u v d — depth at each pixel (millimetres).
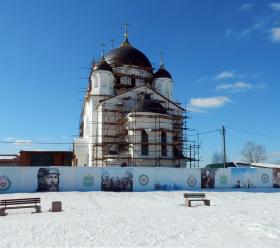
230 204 24859
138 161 46500
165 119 48375
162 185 40062
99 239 11992
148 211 20203
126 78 59250
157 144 47125
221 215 17703
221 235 12602
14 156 66938
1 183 34938
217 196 31766
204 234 12773
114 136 51031
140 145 46875
